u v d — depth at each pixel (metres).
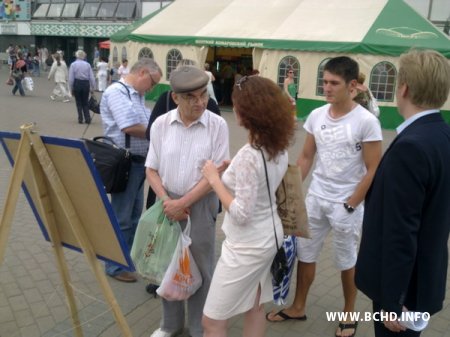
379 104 13.98
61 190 2.31
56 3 33.69
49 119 12.58
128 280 3.94
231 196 2.37
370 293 2.07
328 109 3.17
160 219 2.87
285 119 2.25
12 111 13.62
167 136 2.93
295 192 2.46
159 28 18.03
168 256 2.86
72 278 3.98
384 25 14.45
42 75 31.55
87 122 12.20
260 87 2.23
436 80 1.89
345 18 15.27
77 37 33.53
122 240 2.27
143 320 3.43
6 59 37.28
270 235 2.39
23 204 5.70
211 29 16.81
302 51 14.78
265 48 15.34
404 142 1.86
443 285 2.04
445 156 1.90
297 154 9.38
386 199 1.91
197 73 2.72
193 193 2.80
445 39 13.87
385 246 1.92
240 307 2.47
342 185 3.11
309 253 3.33
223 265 2.44
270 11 17.05
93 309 3.53
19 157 2.20
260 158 2.27
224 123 2.92
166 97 3.47
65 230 2.58
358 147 3.03
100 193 2.17
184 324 3.30
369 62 13.80
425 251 1.94
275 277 2.51
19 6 35.06
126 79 3.87
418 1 19.30
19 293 3.70
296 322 3.47
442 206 1.92
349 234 3.14
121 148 3.71
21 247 4.50
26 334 3.19
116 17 30.61
